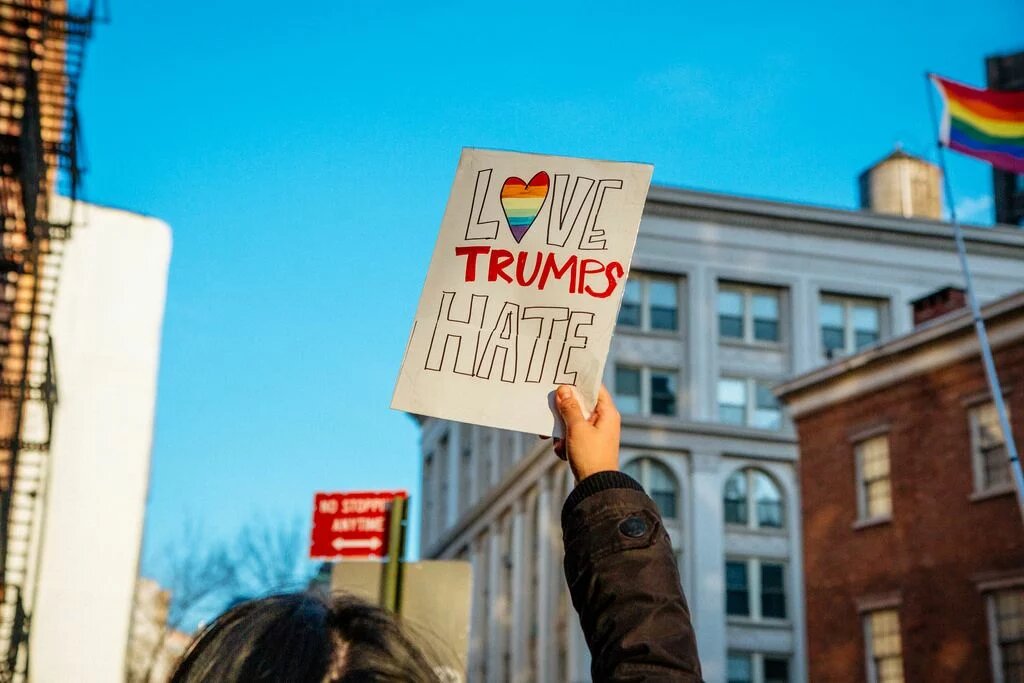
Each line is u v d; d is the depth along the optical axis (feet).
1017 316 82.74
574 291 10.21
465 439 211.00
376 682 4.25
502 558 179.52
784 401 104.37
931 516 88.02
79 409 78.64
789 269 161.48
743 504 149.48
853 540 94.63
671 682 6.06
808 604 98.07
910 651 87.66
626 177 10.43
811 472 100.42
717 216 160.66
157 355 81.46
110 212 82.17
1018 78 212.84
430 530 226.38
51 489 76.79
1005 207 207.82
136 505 78.54
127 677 82.33
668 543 6.67
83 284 80.43
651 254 157.58
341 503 30.55
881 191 193.98
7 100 43.29
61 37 44.52
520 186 10.48
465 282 10.37
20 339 51.67
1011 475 82.33
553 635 153.69
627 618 6.32
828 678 94.63
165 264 83.15
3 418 58.49
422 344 10.26
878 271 164.66
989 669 80.94
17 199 47.73
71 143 47.50
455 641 29.17
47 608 74.95
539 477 163.53
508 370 10.14
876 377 94.43
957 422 87.25
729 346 157.79
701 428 149.48
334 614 4.56
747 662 143.84
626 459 147.54
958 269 167.53
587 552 6.60
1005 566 81.20
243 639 4.42
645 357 154.71
